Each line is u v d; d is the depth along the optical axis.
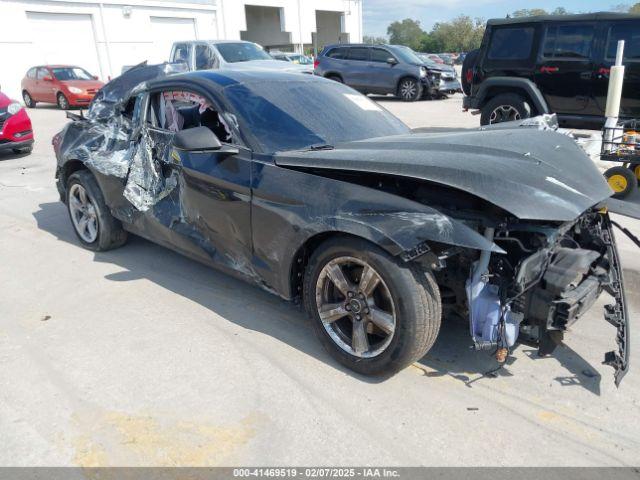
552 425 2.60
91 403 2.79
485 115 9.38
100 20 26.36
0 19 23.09
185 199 3.76
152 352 3.26
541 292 2.66
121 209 4.47
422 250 2.54
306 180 2.99
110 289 4.16
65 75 18.92
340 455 2.42
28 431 2.60
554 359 3.15
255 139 3.33
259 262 3.32
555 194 2.65
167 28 29.55
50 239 5.40
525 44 8.70
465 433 2.55
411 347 2.70
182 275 4.41
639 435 2.54
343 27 43.47
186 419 2.66
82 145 4.70
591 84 8.16
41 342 3.40
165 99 4.10
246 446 2.48
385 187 2.95
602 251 3.17
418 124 11.94
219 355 3.22
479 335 2.68
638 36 7.67
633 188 6.07
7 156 10.18
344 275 2.90
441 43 98.75
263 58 13.41
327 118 3.73
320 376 3.00
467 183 2.59
